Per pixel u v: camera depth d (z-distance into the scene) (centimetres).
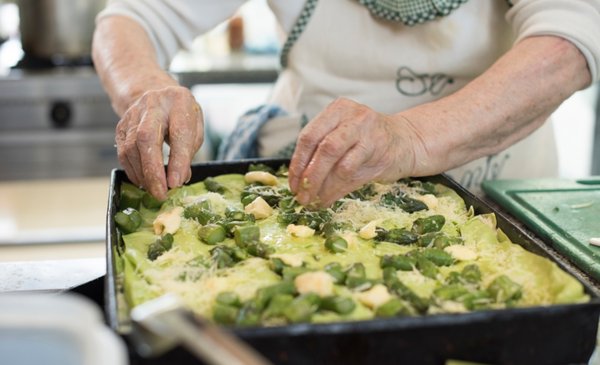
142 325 49
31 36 210
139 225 88
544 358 61
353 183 86
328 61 126
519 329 60
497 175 130
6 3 248
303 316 61
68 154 211
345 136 82
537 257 73
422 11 114
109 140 211
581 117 251
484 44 118
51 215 201
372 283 69
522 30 108
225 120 233
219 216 89
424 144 92
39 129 207
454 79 121
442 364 60
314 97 129
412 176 95
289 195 95
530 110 100
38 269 96
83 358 41
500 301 67
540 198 106
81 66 212
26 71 206
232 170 108
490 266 75
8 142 206
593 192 109
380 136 86
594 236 91
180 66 227
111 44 122
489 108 96
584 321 61
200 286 69
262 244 78
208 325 49
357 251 79
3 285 90
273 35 254
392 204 93
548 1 105
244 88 233
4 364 42
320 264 75
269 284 69
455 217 90
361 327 57
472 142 96
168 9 131
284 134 129
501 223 85
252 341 56
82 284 80
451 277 72
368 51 122
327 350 57
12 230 193
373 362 58
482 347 60
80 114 207
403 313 64
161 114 93
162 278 71
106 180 216
